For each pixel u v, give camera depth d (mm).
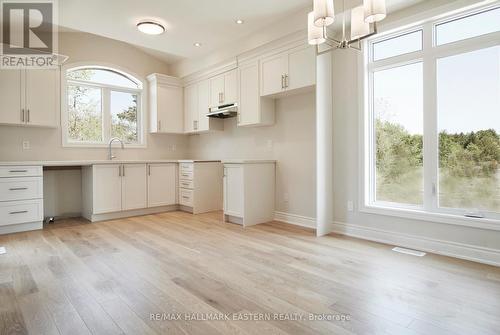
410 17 2918
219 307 1806
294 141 4055
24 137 4254
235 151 5012
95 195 4262
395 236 3088
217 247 3004
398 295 1947
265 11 3510
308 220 3900
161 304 1845
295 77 3621
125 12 3492
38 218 3781
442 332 1540
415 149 3076
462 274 2285
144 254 2793
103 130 5078
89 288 2074
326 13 1868
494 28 2559
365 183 3326
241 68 4375
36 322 1647
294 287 2074
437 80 2867
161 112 5352
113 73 5230
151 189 4844
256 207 4059
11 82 3922
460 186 2762
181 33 4105
